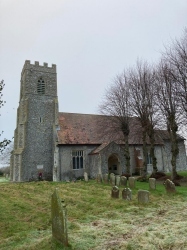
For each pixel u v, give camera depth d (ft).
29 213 34.60
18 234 24.40
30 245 20.84
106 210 34.17
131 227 25.00
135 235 22.13
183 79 67.87
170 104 71.46
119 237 21.99
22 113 110.93
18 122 122.42
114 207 35.94
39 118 111.96
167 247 18.95
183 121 72.33
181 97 69.05
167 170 114.93
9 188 65.10
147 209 33.55
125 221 27.66
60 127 109.19
